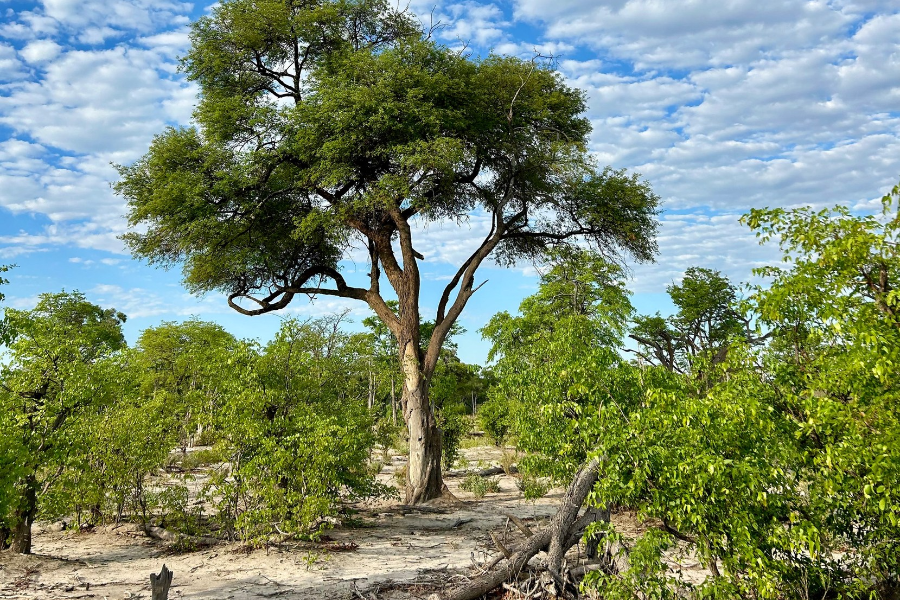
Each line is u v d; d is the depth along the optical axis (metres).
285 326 14.06
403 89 19.12
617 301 21.14
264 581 9.77
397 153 18.50
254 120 19.27
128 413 13.54
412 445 19.50
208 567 10.70
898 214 5.34
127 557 11.51
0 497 9.41
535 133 21.78
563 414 9.41
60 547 12.31
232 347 13.69
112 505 14.11
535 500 18.98
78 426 12.10
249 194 20.02
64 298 42.66
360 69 19.06
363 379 17.20
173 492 14.38
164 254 21.78
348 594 8.95
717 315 28.70
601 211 22.27
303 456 11.95
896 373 5.01
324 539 13.06
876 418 5.13
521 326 20.53
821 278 5.70
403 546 12.56
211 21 20.58
